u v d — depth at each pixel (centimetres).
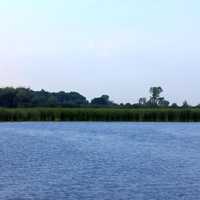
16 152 6812
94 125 14312
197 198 3703
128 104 14100
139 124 15412
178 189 4022
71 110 13275
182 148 7556
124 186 4125
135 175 4706
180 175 4731
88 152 6831
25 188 4028
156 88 17500
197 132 11538
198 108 13450
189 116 13275
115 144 8206
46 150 7112
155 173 4850
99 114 13262
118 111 13312
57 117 13188
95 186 4109
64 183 4241
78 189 3988
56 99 19775
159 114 13288
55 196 3734
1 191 3916
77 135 10212
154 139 9394
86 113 13250
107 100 19600
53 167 5250
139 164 5528
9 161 5775
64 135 10188
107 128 12825
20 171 4944
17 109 13100
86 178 4500
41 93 19325
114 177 4572
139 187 4091
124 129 12500
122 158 6106
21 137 9612
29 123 14975
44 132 11006
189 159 6053
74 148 7431
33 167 5244
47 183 4241
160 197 3728
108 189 3997
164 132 11469
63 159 5966
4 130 11612
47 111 13175
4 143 8281
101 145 7988
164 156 6384
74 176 4616
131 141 8869
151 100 17312
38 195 3769
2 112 12988
